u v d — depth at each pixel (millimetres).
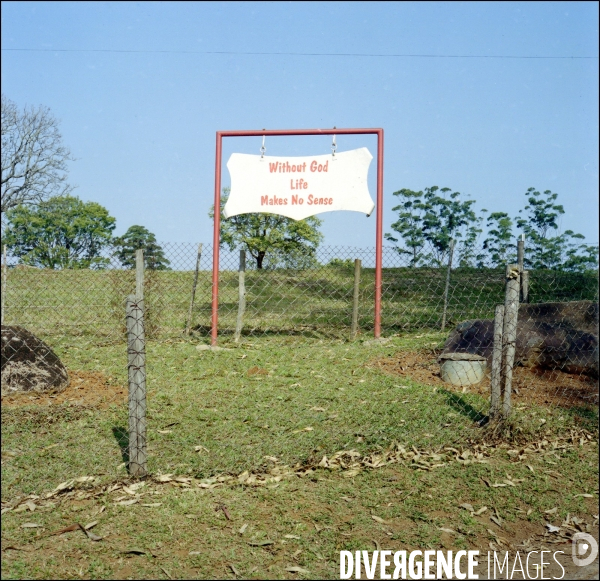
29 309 12602
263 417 7270
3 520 4770
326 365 9734
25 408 7301
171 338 11773
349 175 11297
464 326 9984
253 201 11383
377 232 11609
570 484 5918
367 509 5246
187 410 7469
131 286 11828
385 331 12867
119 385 8453
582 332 9188
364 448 6406
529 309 9555
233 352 10570
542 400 8133
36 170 32969
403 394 8258
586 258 18406
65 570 4203
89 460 5918
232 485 5484
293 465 5965
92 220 36281
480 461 6250
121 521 4820
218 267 11125
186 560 4398
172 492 5293
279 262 17531
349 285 16203
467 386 8703
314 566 4430
